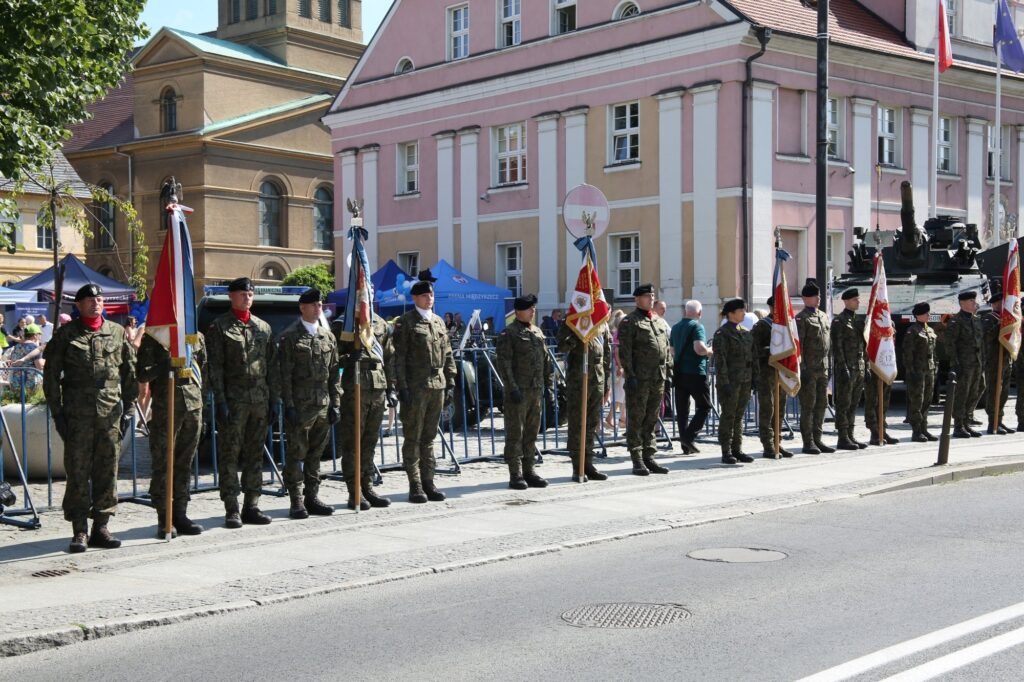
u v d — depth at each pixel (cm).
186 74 5228
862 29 3144
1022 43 3606
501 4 3388
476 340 1814
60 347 935
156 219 5309
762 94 2823
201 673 621
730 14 2781
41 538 997
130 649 672
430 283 1191
